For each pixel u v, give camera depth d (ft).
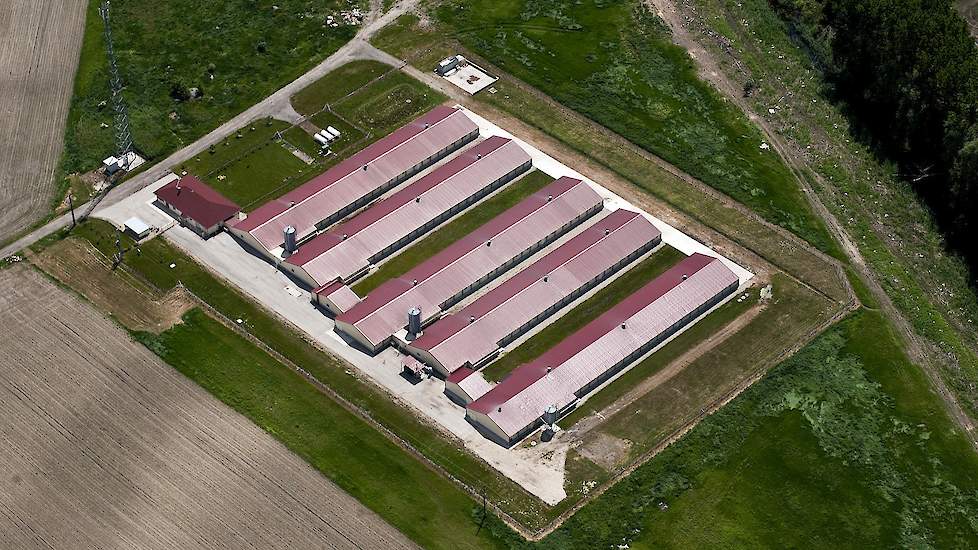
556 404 579.07
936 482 559.79
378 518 537.65
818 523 541.34
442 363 593.01
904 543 536.42
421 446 566.77
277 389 587.27
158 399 581.94
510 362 607.37
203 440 565.12
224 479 549.95
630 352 603.26
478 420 577.84
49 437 563.89
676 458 563.07
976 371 612.29
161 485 546.67
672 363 607.37
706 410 584.81
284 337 611.88
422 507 542.16
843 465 563.07
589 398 590.96
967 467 566.77
